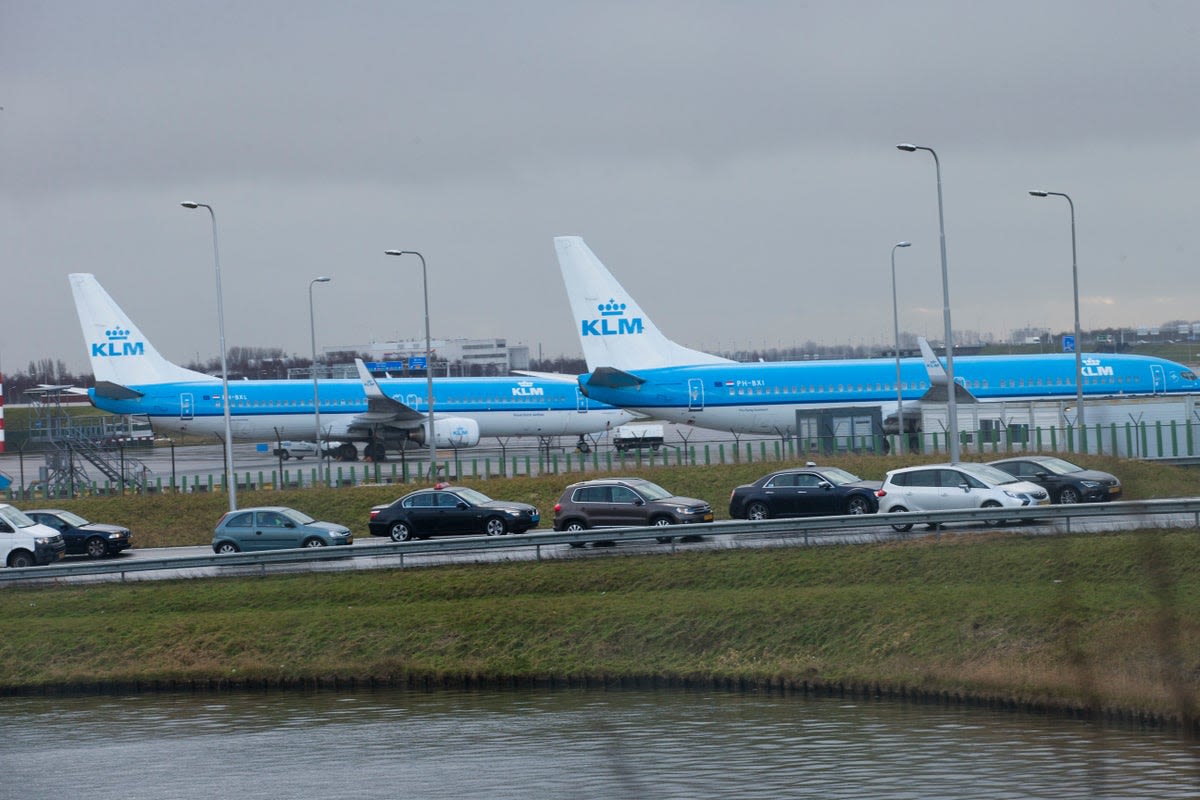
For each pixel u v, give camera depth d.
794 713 87.12
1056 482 135.00
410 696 100.06
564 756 79.19
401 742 85.06
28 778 80.62
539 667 102.94
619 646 104.12
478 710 93.69
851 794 67.81
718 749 78.62
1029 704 83.31
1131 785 66.12
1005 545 111.75
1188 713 76.38
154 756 84.81
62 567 127.88
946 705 86.69
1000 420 196.38
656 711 90.12
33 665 112.00
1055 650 88.75
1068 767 69.94
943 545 113.88
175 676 107.44
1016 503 123.88
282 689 105.50
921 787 68.25
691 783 71.81
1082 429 166.12
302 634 112.25
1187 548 103.56
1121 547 105.69
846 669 94.25
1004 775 69.25
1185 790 64.94
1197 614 89.56
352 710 95.88
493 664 104.19
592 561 122.50
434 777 76.38
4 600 127.75
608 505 134.38
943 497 126.69
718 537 132.62
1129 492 89.19
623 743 81.50
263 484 199.88
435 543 125.31
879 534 125.50
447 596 119.12
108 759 84.50
